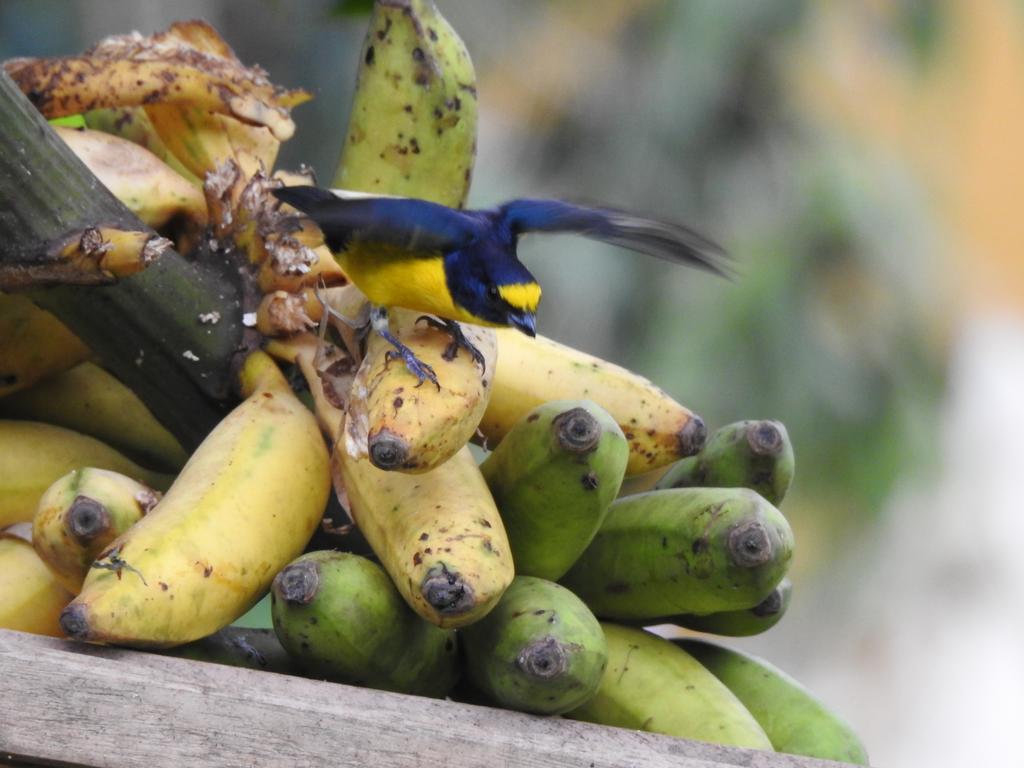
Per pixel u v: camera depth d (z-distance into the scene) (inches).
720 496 204.8
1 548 205.8
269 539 203.8
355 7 214.1
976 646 586.6
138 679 202.1
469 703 205.3
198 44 208.8
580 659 202.7
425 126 208.5
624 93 449.7
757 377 437.1
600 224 207.2
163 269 206.5
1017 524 581.0
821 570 506.3
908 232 465.4
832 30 462.3
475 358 204.1
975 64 781.9
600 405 206.7
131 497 204.1
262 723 202.1
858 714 586.9
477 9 450.6
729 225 444.1
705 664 207.3
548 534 204.5
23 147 204.8
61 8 323.0
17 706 201.8
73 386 208.7
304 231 206.5
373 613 203.3
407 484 203.6
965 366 539.5
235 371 206.7
